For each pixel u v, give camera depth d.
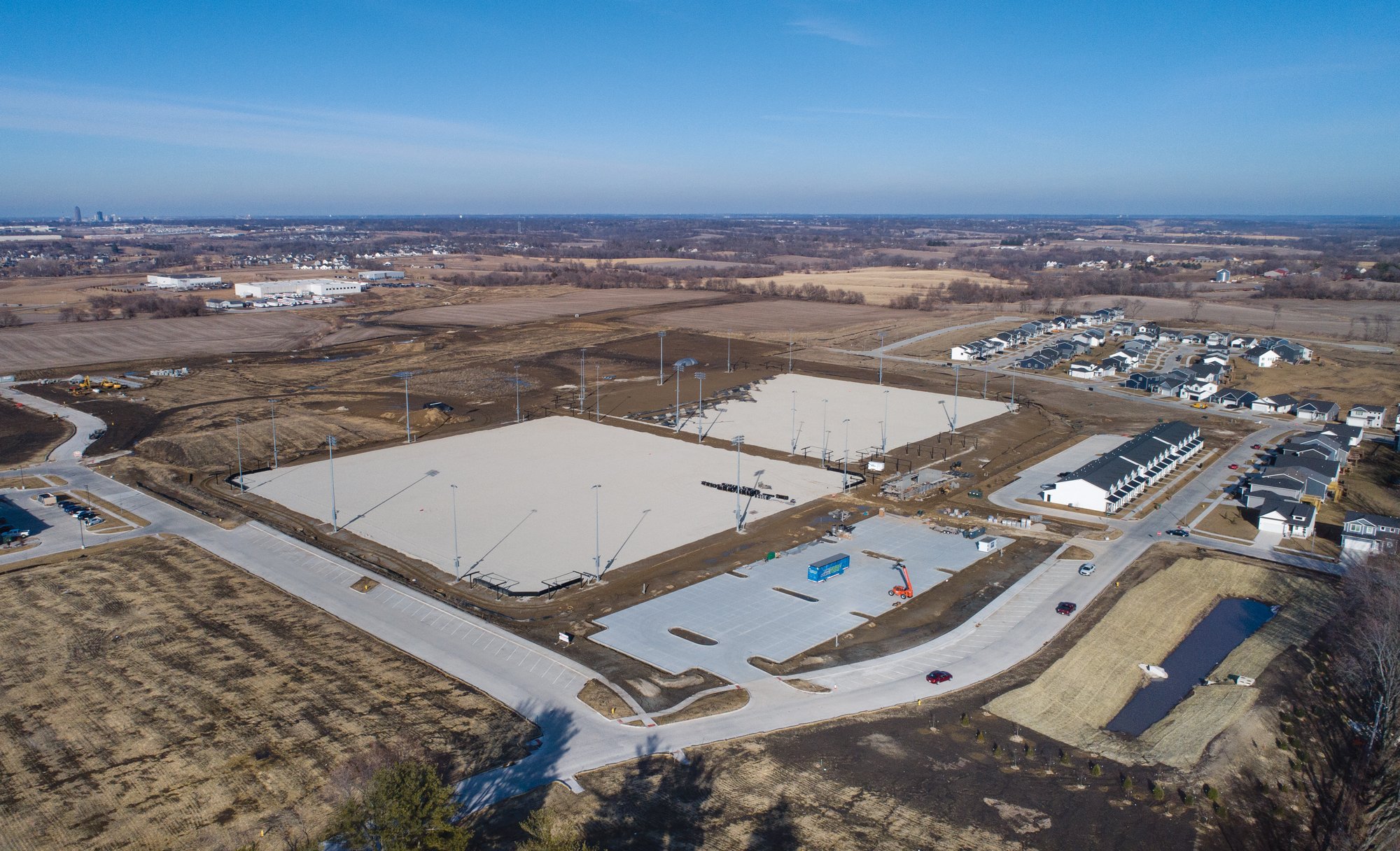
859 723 56.06
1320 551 85.31
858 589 77.00
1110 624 70.81
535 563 82.12
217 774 49.66
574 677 61.50
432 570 80.12
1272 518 90.56
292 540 86.12
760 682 61.06
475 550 84.94
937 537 89.06
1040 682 61.50
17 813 46.38
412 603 73.12
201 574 78.12
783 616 71.69
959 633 68.81
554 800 47.69
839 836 45.22
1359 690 60.12
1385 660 57.34
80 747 52.16
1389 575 66.62
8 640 65.44
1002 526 92.56
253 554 82.62
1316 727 56.12
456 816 44.59
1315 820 47.56
